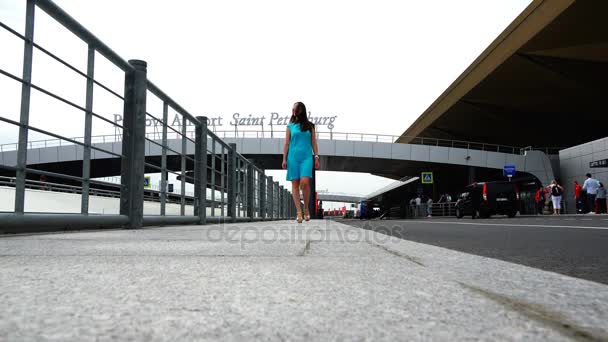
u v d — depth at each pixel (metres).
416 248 2.55
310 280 1.37
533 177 39.31
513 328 0.80
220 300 1.06
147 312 0.93
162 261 1.85
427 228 7.25
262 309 0.97
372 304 1.02
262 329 0.81
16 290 1.16
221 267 1.67
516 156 38.81
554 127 49.28
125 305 1.00
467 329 0.80
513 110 44.06
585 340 0.72
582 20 26.48
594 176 28.59
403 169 52.69
